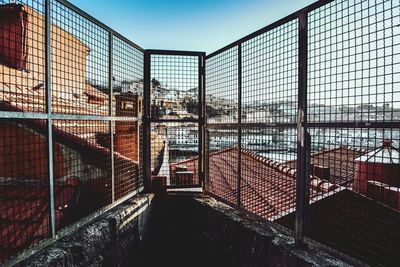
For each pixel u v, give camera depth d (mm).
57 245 2436
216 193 4340
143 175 4441
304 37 2484
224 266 3439
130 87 3998
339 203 2678
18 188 2613
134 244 3666
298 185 2553
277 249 2607
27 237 2334
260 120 3131
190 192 4527
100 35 3131
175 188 4551
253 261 2910
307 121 2492
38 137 3055
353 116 2053
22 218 2484
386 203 2309
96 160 3410
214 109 4230
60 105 2711
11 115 1980
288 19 2664
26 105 2789
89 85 3020
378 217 2396
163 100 4469
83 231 2760
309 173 2521
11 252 2141
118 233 3221
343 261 2262
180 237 4336
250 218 3357
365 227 2504
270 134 2965
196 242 4133
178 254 4297
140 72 4293
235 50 3639
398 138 1771
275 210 3162
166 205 4383
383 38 1809
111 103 3334
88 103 3207
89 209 3193
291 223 2971
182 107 4531
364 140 2004
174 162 6527
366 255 2459
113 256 3104
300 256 2352
